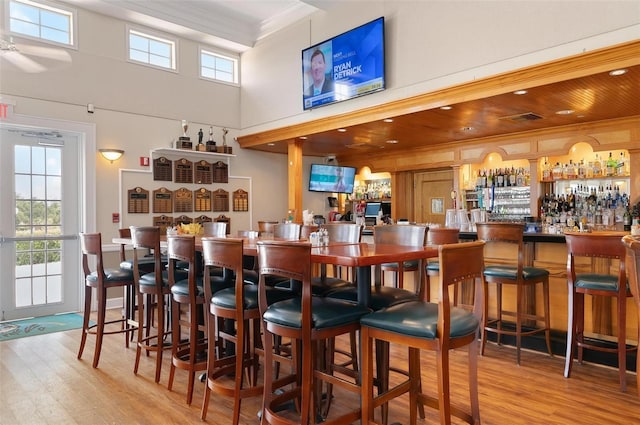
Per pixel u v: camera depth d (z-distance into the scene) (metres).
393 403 2.69
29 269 5.27
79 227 5.65
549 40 4.01
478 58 4.50
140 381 3.11
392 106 5.07
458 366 3.31
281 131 6.55
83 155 5.64
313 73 6.14
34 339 4.24
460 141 6.95
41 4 5.34
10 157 5.15
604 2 3.69
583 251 2.97
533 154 6.11
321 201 8.88
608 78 3.70
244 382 3.04
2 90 4.99
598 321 3.39
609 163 5.65
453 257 1.79
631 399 2.71
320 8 5.97
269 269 2.08
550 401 2.68
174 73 6.63
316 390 2.38
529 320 3.78
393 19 5.28
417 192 8.05
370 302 2.32
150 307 4.02
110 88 5.91
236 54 7.51
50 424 2.48
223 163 7.17
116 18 6.02
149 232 3.17
